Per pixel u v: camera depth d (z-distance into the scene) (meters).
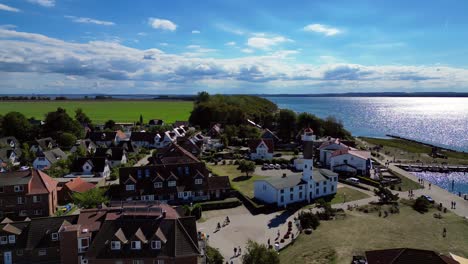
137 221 54.09
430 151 182.62
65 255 52.88
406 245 67.69
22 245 56.22
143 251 51.22
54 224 58.22
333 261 61.00
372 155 166.62
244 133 199.25
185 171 98.44
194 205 87.06
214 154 156.88
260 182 98.56
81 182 99.00
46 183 84.56
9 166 129.12
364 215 86.75
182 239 52.56
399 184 117.38
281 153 167.12
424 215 86.44
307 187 98.56
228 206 92.38
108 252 51.09
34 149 160.00
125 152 146.00
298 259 62.66
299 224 79.31
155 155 140.25
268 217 85.81
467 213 89.62
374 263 46.88
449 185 125.81
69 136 177.88
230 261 62.97
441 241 69.88
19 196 81.12
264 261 52.75
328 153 141.38
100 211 59.31
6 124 186.62
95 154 139.12
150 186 93.44
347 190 109.00
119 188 93.75
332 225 79.56
